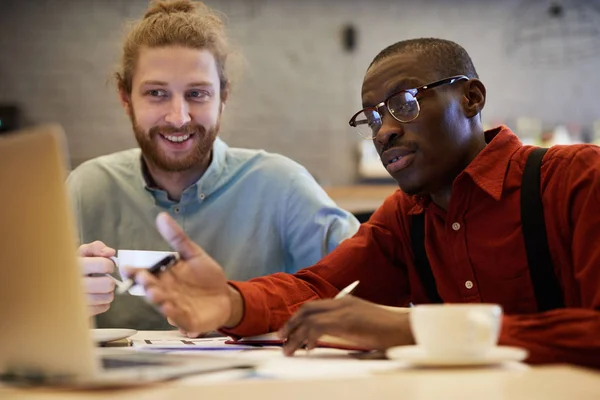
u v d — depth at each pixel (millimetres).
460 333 847
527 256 1292
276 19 5793
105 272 1446
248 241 1978
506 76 6086
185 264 1097
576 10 6156
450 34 6008
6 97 5363
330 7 5867
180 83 1811
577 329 968
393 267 1538
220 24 1954
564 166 1262
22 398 757
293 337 1075
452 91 1336
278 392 716
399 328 1020
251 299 1247
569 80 6160
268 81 5793
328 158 5891
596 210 1178
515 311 1317
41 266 812
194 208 1968
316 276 1469
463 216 1348
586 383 725
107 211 1989
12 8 5363
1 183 808
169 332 1576
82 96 5438
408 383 746
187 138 1845
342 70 5898
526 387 707
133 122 1917
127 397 732
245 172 1999
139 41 1840
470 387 715
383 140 1322
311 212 1963
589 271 1148
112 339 1292
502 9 6074
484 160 1330
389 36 5941
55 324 817
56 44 5410
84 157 5445
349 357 1068
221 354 1131
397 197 1530
